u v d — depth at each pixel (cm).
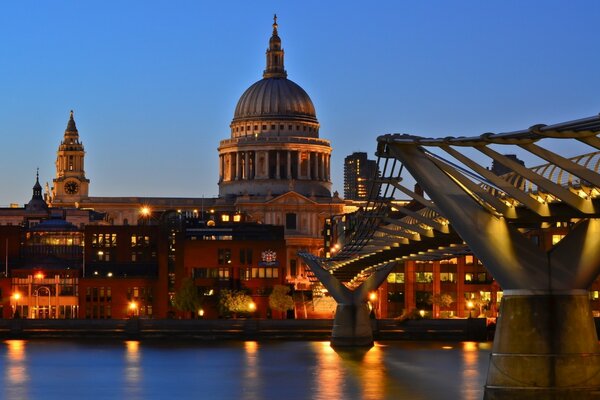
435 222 13538
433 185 11275
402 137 11331
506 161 9856
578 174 9056
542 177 9894
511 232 11144
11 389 18288
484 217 11175
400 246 17075
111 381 19238
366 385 18088
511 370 11175
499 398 11206
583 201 9969
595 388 11062
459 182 11256
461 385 17912
